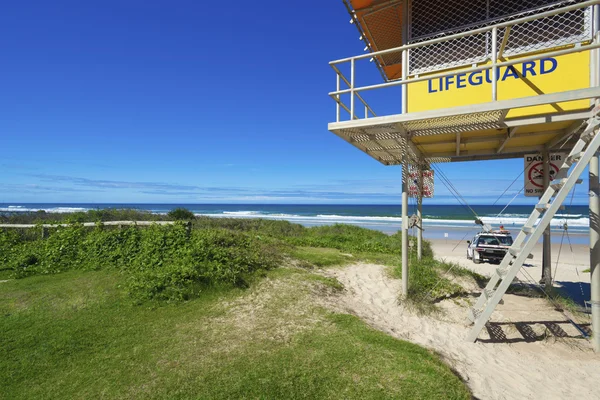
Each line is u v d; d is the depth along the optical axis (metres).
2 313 5.39
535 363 4.71
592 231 5.16
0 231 10.12
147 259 7.70
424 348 4.43
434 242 24.73
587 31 5.24
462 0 6.25
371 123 5.71
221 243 8.67
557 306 6.77
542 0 5.61
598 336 5.09
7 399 3.28
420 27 6.58
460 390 3.45
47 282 7.04
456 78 6.11
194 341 4.44
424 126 6.02
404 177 6.43
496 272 5.61
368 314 5.92
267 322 5.04
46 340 4.45
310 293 6.30
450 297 7.14
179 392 3.35
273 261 8.41
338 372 3.66
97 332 4.71
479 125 5.76
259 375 3.61
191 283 6.33
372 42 8.33
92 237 9.00
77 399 3.27
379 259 10.41
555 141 6.81
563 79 5.36
